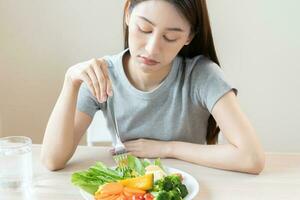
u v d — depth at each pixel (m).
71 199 0.89
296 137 2.00
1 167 0.96
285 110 1.97
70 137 1.09
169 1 0.98
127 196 0.85
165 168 1.02
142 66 1.07
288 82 1.94
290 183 0.98
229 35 1.89
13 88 1.98
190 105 1.22
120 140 1.27
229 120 1.10
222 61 1.92
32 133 2.04
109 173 0.95
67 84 1.11
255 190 0.94
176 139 1.26
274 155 1.17
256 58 1.91
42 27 1.90
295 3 1.84
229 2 1.85
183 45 1.12
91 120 1.23
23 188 0.94
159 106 1.23
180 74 1.22
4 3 1.88
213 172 1.05
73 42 1.91
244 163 1.03
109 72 1.25
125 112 1.25
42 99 1.99
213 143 1.33
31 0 1.88
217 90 1.14
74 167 1.07
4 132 2.04
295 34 1.88
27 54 1.94
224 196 0.91
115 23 1.88
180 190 0.87
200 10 1.09
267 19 1.87
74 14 1.88
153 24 1.00
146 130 1.26
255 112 1.98
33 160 1.11
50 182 0.98
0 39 1.92
